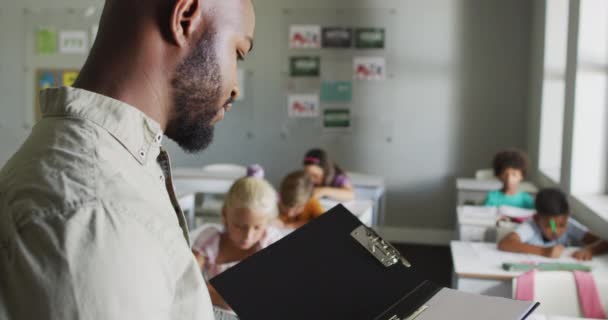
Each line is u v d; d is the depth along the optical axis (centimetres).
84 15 600
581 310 227
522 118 557
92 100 54
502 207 375
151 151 57
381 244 79
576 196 377
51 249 46
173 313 51
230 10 59
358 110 581
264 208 203
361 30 573
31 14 605
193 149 61
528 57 552
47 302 45
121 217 49
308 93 583
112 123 53
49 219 47
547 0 482
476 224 342
